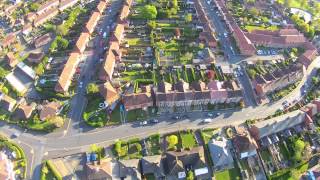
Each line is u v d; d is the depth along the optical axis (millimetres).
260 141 198875
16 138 195625
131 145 192125
